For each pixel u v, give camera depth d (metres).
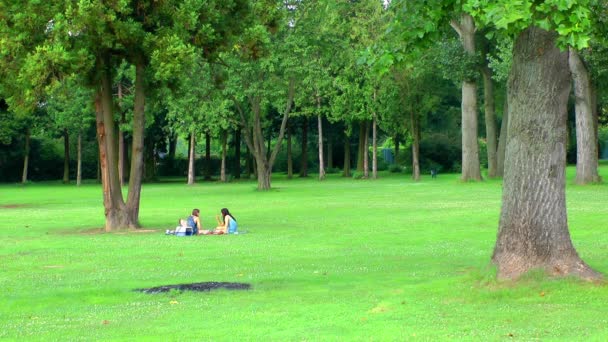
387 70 12.61
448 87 68.81
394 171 81.56
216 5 26.33
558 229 12.41
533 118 12.30
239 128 70.44
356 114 64.31
